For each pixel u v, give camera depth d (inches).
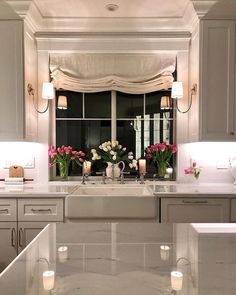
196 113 120.8
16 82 114.4
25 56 116.0
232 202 106.5
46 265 36.4
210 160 133.0
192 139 126.6
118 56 134.2
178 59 132.7
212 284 31.0
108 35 131.4
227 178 132.6
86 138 139.7
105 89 134.4
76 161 136.4
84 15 122.9
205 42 114.2
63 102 136.5
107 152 132.4
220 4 108.8
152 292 29.3
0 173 132.4
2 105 114.9
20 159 133.0
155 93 138.5
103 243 45.4
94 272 34.3
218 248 43.1
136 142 139.5
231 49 114.0
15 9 110.7
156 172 139.5
